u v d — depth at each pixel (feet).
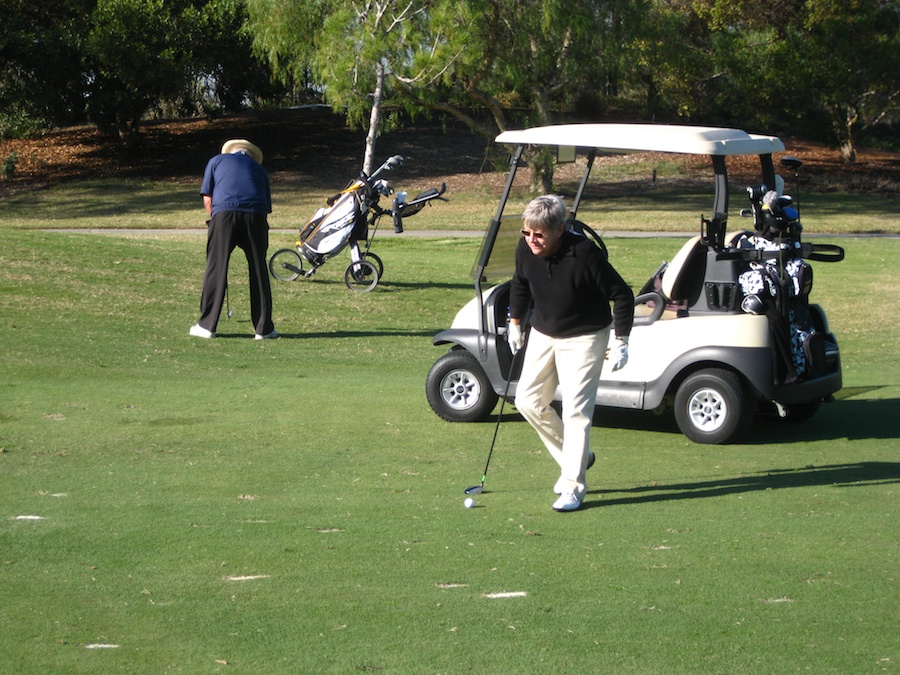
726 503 23.95
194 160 187.93
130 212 140.67
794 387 31.24
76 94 181.47
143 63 170.19
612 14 144.56
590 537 21.04
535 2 137.49
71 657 14.88
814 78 178.70
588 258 22.50
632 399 32.27
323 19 129.80
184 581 18.12
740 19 186.80
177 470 26.55
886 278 80.12
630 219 129.90
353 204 68.69
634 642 15.49
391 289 70.59
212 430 31.60
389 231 116.26
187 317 55.93
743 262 31.96
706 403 31.55
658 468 27.99
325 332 54.90
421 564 19.17
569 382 23.25
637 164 187.93
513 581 18.25
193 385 39.45
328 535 20.98
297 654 15.03
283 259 79.00
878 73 175.22
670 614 16.65
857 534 21.25
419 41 122.72
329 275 74.43
